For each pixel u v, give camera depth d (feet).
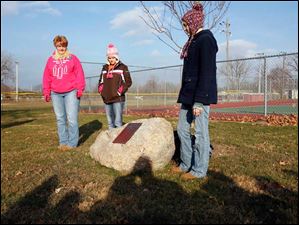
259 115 42.19
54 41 21.40
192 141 16.31
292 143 22.82
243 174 15.21
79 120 43.14
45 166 17.37
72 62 21.62
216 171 15.71
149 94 69.10
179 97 14.93
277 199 12.17
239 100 56.18
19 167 17.28
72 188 13.70
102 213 11.21
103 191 13.28
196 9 14.85
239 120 39.37
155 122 16.66
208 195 12.67
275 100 50.29
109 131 18.38
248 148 21.06
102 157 16.98
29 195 13.05
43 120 45.85
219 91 59.47
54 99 22.03
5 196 13.00
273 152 20.15
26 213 11.46
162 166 16.20
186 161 15.52
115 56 21.89
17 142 25.58
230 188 13.42
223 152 19.95
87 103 75.20
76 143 22.29
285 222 10.37
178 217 10.79
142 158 15.60
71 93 21.80
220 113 48.14
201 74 13.67
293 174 15.30
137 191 13.21
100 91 22.67
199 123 14.43
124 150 15.97
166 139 16.16
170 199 12.35
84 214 11.22
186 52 14.79
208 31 14.11
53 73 21.62
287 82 47.78
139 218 10.75
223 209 11.36
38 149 22.16
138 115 51.98
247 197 12.41
